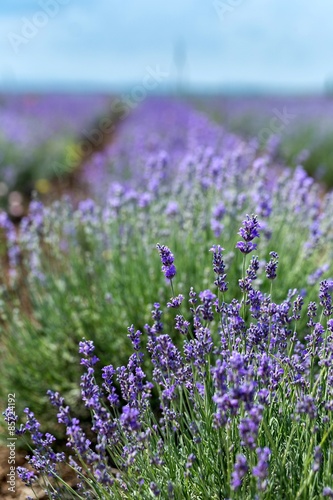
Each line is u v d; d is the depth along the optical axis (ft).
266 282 9.97
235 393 4.89
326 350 6.27
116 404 6.63
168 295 10.21
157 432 7.04
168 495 5.53
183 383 6.37
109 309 10.28
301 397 5.62
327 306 6.48
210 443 6.11
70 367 9.97
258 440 5.68
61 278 11.73
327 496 5.12
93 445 8.61
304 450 5.79
